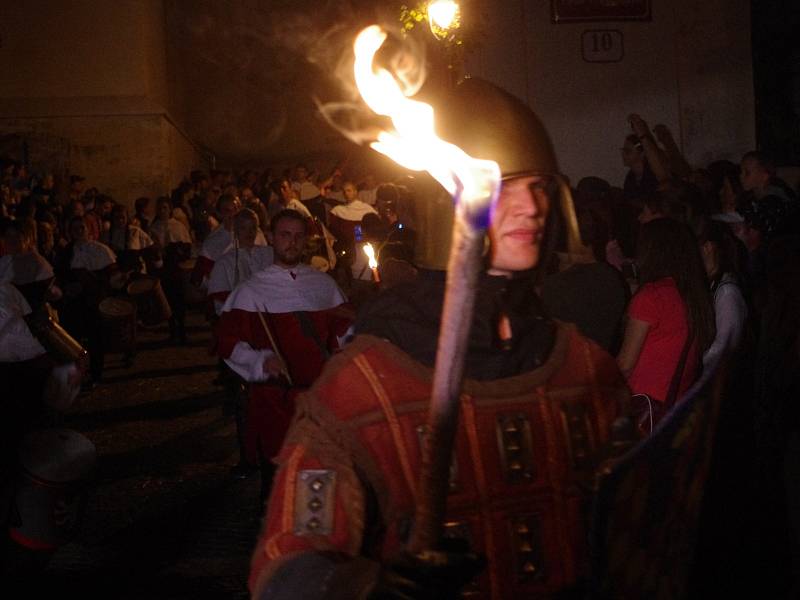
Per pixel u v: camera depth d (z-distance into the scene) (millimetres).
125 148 21547
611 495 1432
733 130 13273
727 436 4242
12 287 5109
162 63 24109
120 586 5133
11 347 4949
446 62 12336
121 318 11672
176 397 10039
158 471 7316
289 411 5711
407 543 1554
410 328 1695
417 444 1641
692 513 1623
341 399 1651
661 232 4258
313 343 5734
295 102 26594
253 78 26688
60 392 5070
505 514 1686
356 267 8633
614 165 13258
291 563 1531
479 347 1728
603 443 1782
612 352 4336
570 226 1847
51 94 21500
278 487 1625
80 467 4719
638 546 1515
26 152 21000
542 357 1780
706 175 7895
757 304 3627
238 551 5609
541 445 1722
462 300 1337
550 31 13070
